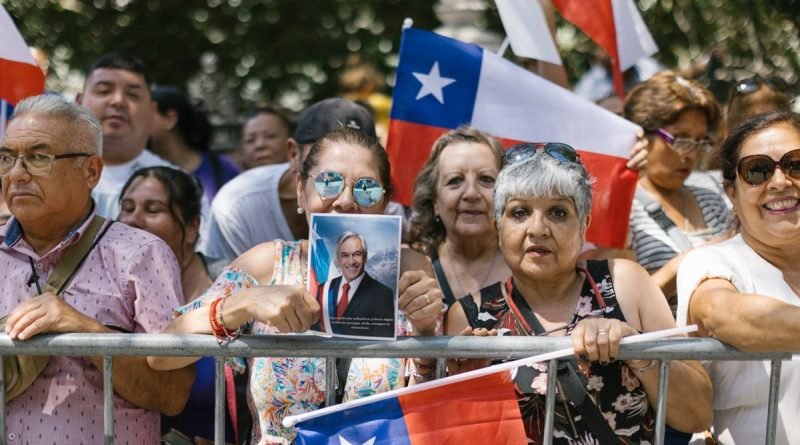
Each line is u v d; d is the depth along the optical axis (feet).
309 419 11.80
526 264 12.34
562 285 12.64
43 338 11.82
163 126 24.97
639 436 12.19
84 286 13.02
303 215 19.53
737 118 18.70
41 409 12.72
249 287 12.26
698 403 12.25
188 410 15.21
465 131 16.51
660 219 18.10
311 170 13.15
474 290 16.11
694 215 18.53
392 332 11.45
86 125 13.21
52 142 12.82
